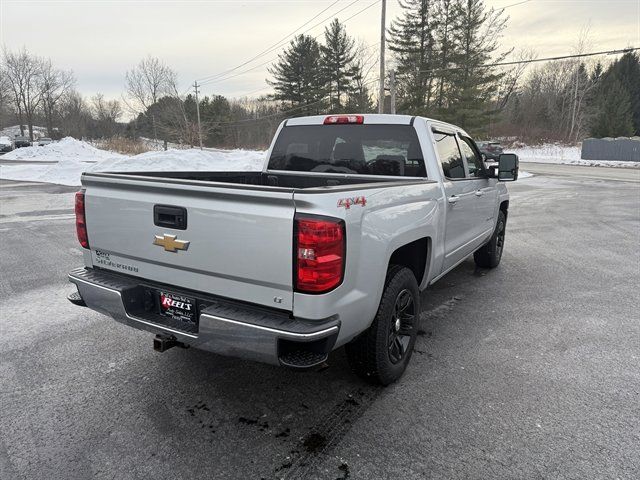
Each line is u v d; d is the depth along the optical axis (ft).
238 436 8.68
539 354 12.19
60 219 32.40
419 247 11.62
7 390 10.23
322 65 179.42
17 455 8.05
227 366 11.48
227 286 8.26
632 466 7.82
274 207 7.54
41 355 11.97
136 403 9.77
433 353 12.22
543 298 16.81
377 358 9.73
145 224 9.12
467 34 123.95
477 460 7.98
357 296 8.32
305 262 7.36
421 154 12.58
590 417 9.29
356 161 13.78
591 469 7.75
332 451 8.23
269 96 197.98
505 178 16.67
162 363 11.60
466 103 117.70
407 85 128.16
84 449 8.25
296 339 7.27
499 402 9.84
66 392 10.18
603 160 127.54
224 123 246.68
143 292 9.62
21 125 233.55
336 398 10.02
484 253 20.08
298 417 9.29
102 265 10.36
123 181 9.32
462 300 16.55
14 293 16.87
